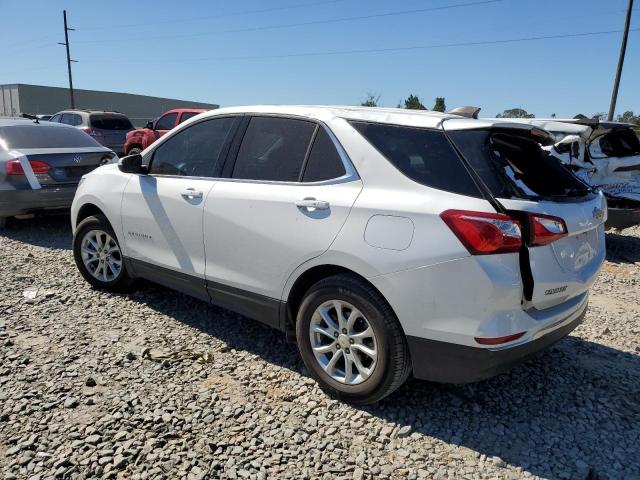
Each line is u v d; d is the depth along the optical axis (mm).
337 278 3184
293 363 3814
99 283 5078
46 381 3441
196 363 3762
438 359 2910
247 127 3906
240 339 4180
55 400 3219
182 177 4199
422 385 3568
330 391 3361
